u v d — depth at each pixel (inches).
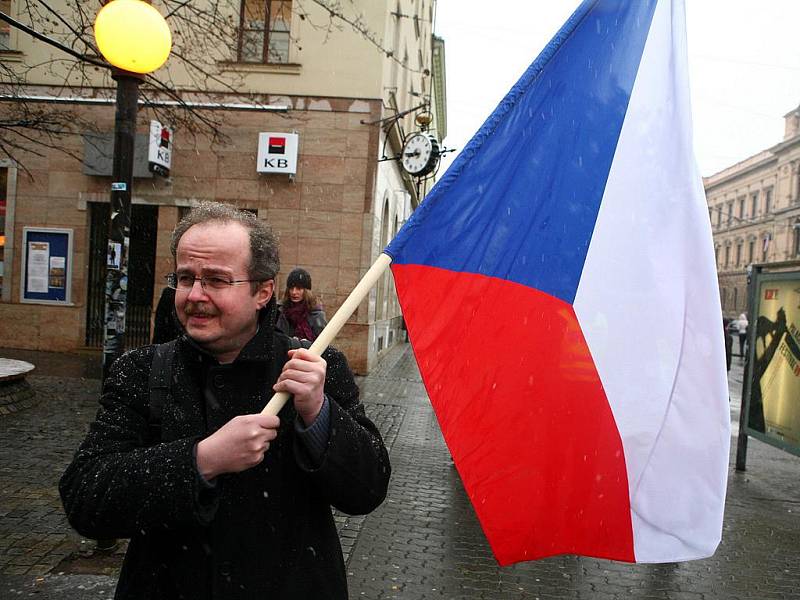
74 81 461.1
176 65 451.5
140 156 446.0
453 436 80.0
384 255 77.2
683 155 83.3
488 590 147.0
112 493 51.5
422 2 788.0
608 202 83.9
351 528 179.0
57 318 474.9
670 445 81.4
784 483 250.8
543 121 83.8
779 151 2100.1
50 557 146.3
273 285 63.1
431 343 80.0
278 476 58.8
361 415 66.0
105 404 59.6
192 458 51.5
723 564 168.1
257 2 458.6
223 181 457.4
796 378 236.4
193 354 61.0
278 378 61.5
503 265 82.2
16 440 239.3
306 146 451.8
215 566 55.8
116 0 163.0
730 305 2393.0
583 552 81.4
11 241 475.5
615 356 82.0
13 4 438.3
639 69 85.5
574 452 81.4
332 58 450.0
